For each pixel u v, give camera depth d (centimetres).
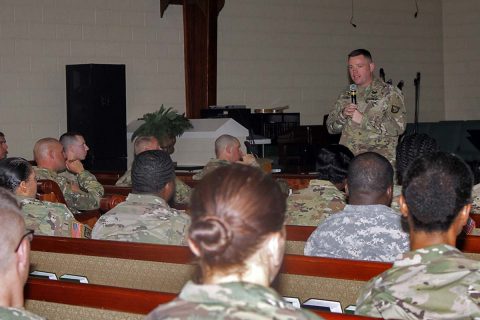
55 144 497
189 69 1023
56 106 952
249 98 1101
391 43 1211
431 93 1249
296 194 356
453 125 1114
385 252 261
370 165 274
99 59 977
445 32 1252
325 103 1160
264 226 124
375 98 565
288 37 1127
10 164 345
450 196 183
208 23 1005
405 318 179
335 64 1166
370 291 189
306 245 276
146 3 1006
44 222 337
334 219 271
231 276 125
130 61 999
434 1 1245
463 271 178
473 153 1084
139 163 319
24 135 934
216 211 124
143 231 307
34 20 934
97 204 486
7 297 173
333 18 1162
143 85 1009
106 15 980
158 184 318
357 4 1181
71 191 483
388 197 279
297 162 997
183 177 604
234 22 1087
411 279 181
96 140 910
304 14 1139
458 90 1254
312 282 227
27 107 935
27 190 348
